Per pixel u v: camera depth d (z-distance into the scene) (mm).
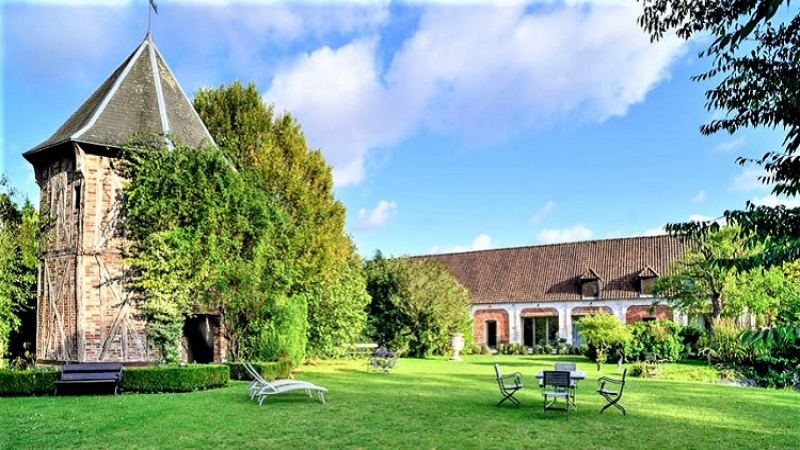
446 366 24016
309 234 24078
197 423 9930
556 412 11438
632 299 34250
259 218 19031
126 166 18375
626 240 37656
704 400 13547
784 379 18672
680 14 7051
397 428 9648
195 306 18562
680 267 27094
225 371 15219
